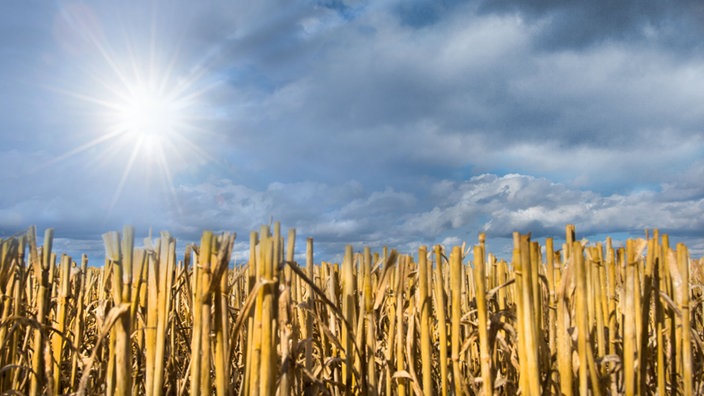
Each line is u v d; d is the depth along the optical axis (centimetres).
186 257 86
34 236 81
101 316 91
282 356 70
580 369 72
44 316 81
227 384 71
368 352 82
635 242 76
